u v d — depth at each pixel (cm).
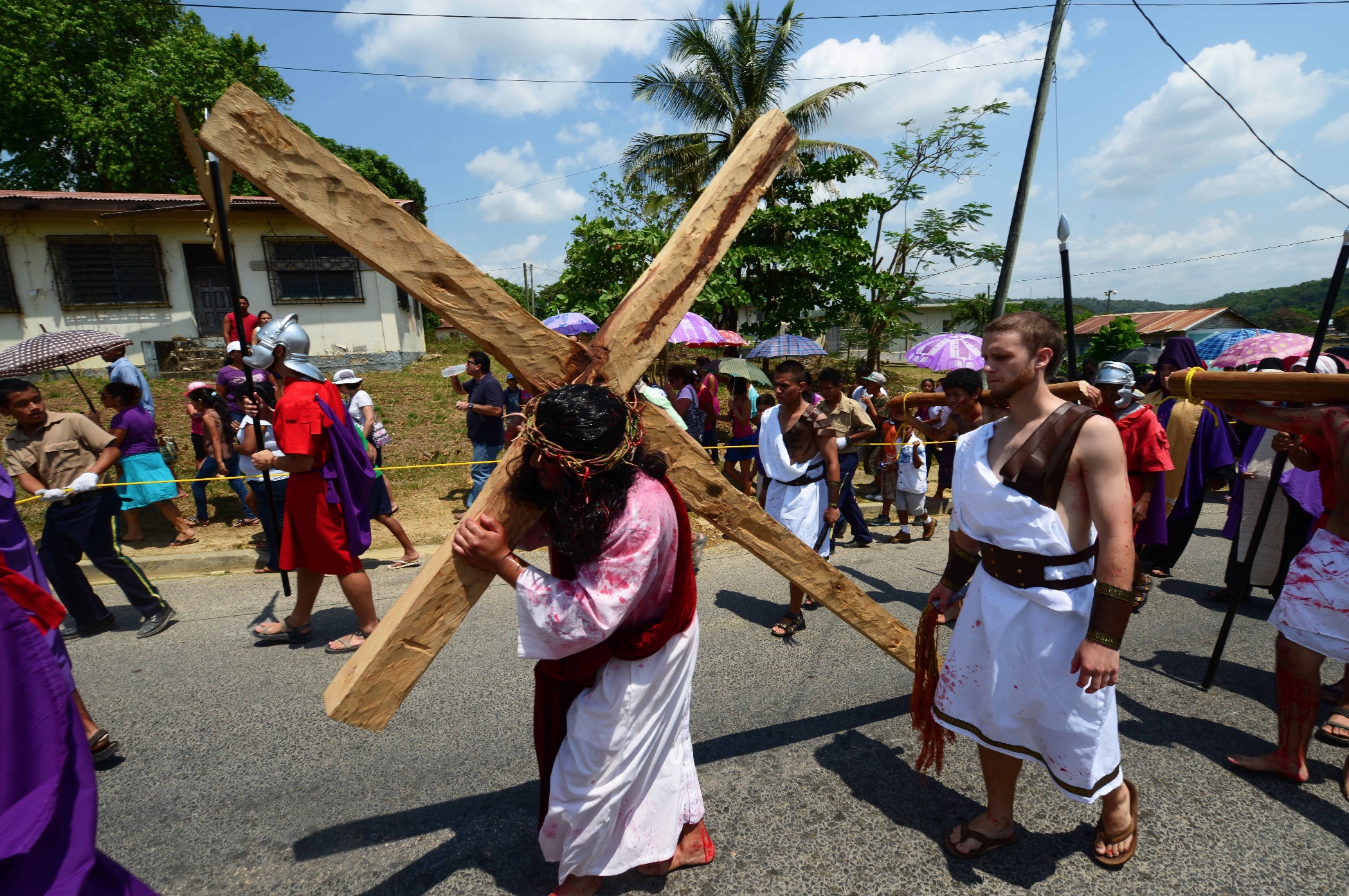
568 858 184
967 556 226
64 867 139
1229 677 346
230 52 1777
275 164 143
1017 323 192
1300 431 254
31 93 1583
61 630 399
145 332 1219
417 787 253
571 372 182
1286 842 224
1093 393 258
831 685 335
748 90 1623
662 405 461
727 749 279
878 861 214
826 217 1448
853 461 586
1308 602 246
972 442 210
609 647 179
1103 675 179
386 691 168
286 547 358
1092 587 193
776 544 226
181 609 438
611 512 162
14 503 244
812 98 1560
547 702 189
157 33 1794
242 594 466
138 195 1219
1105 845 213
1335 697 322
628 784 182
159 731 290
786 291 1497
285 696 321
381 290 1336
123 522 583
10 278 1150
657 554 170
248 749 278
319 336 1309
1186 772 262
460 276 164
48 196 1137
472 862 215
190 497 710
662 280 189
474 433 682
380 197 153
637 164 1670
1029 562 192
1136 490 420
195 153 214
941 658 366
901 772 263
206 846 222
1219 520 712
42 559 379
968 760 271
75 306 1183
